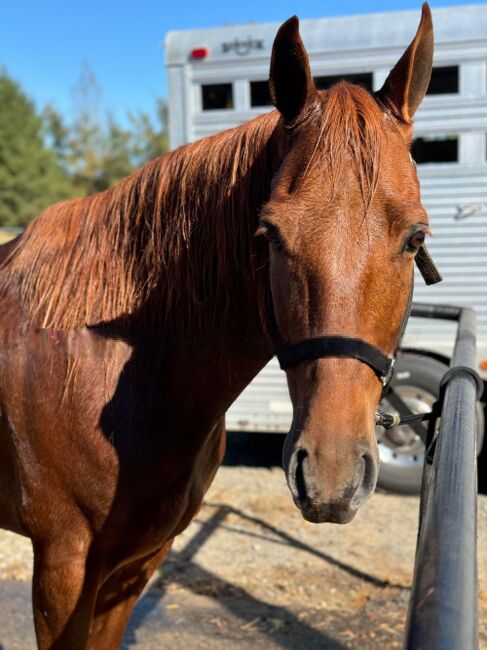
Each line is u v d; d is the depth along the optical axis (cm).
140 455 158
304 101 138
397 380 410
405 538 353
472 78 415
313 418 116
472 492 91
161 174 166
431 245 437
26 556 326
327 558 327
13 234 362
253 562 322
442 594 67
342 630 261
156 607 279
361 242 121
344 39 423
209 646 250
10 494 175
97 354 163
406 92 138
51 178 2808
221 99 456
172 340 164
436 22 416
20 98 2881
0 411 168
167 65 452
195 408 164
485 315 427
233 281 158
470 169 424
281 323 130
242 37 436
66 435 160
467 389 142
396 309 128
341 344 118
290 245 123
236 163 156
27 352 166
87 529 162
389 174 125
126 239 168
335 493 110
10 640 253
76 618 164
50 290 170
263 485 438
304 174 125
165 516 165
